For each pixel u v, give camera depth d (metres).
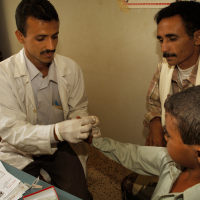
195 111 0.44
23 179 0.75
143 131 1.93
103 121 2.10
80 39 1.85
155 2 1.45
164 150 0.77
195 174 0.54
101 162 1.96
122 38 1.67
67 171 1.18
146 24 1.54
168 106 0.51
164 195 0.58
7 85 1.01
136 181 1.31
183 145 0.48
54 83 1.20
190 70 1.03
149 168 0.80
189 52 0.94
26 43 0.96
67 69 1.22
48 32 0.90
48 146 0.91
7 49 2.21
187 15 0.85
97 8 1.66
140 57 1.67
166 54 0.95
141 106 1.84
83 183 1.17
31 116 1.13
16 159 1.06
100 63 1.86
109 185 1.68
